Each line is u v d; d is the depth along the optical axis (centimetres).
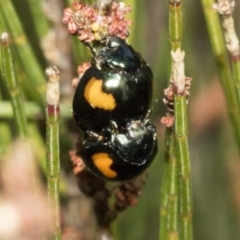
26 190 6
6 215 6
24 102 7
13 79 7
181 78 7
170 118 7
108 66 7
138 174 7
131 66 7
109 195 7
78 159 7
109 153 7
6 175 7
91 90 7
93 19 7
